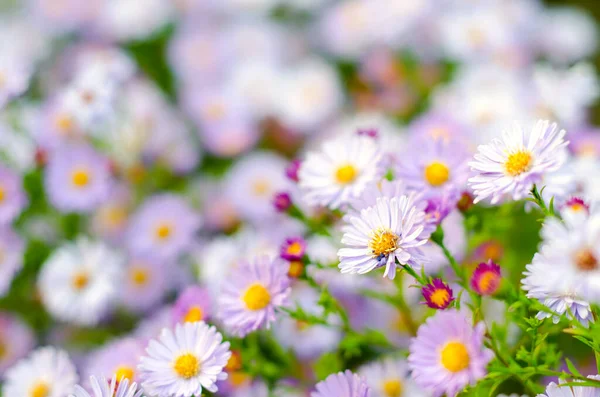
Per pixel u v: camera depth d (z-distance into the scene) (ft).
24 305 3.04
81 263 2.95
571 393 2.39
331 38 3.71
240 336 2.53
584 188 2.62
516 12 3.37
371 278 2.75
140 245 3.02
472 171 2.48
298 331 2.77
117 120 3.17
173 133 3.25
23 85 2.96
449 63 3.47
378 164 2.59
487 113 2.97
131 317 3.03
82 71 3.16
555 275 2.31
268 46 3.74
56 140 3.04
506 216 2.64
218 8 3.92
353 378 2.43
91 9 3.88
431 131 2.84
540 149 2.38
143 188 3.20
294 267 2.54
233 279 2.53
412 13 3.41
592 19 3.84
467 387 2.43
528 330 2.40
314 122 3.35
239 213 3.12
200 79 3.67
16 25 3.95
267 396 2.65
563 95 2.96
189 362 2.45
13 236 2.96
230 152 3.28
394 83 3.43
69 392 2.64
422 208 2.47
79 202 3.01
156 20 3.78
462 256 2.64
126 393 2.42
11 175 2.94
